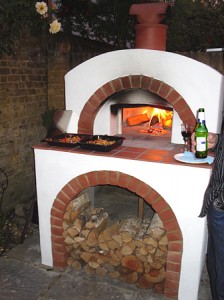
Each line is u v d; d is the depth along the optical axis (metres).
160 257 2.51
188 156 2.35
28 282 2.67
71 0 4.63
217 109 2.59
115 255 2.63
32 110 3.86
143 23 2.82
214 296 2.42
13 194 3.78
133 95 2.99
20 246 3.18
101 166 2.51
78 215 2.85
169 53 2.62
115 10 4.72
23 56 3.57
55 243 2.81
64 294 2.54
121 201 4.02
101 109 3.13
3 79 3.34
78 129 3.09
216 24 5.18
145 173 2.37
